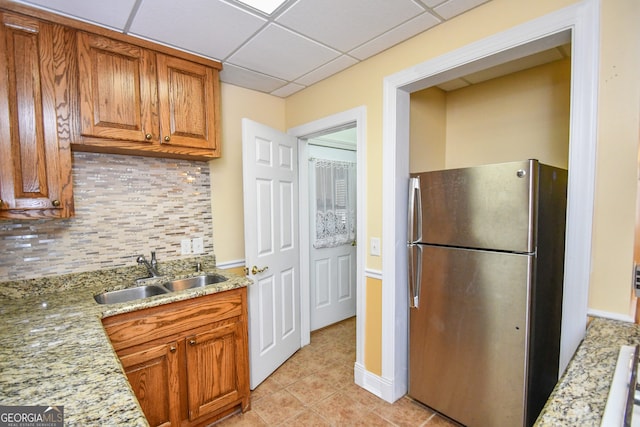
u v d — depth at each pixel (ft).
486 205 5.41
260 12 5.27
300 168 9.50
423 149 8.05
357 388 7.45
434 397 6.41
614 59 3.91
